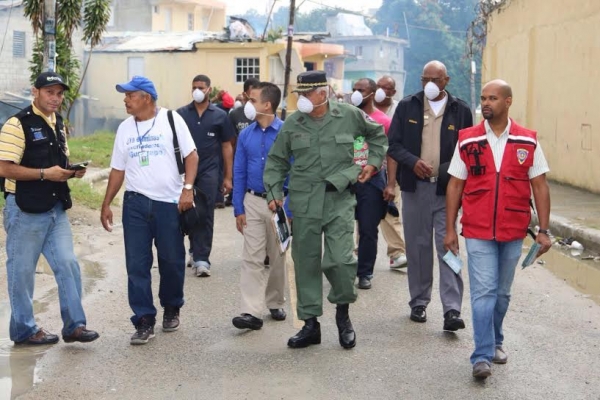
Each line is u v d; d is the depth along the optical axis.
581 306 7.75
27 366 5.84
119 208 13.45
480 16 24.34
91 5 18.03
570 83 16.53
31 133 5.88
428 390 5.46
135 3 45.09
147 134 6.34
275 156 6.36
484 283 5.55
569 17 16.52
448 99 6.86
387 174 7.71
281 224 6.38
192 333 6.72
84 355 6.09
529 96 19.47
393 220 9.07
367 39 58.34
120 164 6.42
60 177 5.91
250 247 6.82
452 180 5.73
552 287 8.57
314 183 6.13
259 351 6.26
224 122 9.07
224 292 8.16
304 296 6.31
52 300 7.70
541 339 6.62
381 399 5.30
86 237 11.05
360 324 7.04
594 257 10.37
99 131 32.34
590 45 15.36
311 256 6.25
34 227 6.01
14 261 6.06
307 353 6.22
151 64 33.06
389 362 6.02
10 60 27.31
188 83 32.91
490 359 5.64
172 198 6.41
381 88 9.16
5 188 6.05
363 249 8.27
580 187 16.06
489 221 5.51
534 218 12.75
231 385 5.53
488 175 5.50
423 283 7.10
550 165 17.92
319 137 6.12
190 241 9.26
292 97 33.91
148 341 6.45
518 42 20.52
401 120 6.93
